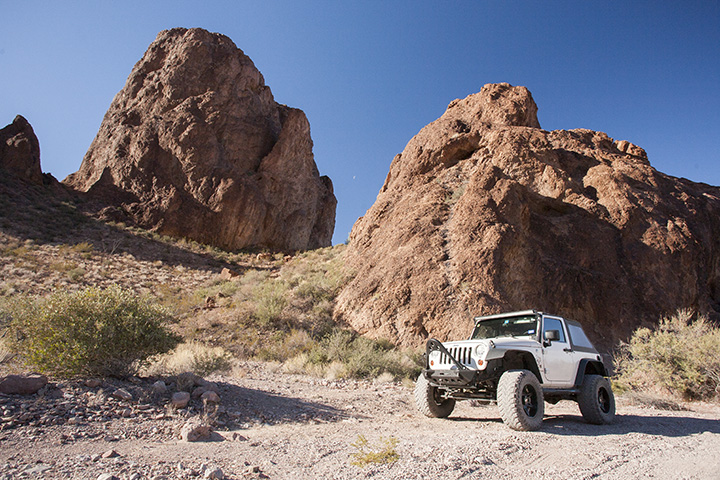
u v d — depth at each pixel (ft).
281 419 21.58
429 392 24.57
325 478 11.68
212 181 131.44
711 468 13.73
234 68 155.63
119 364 23.24
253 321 65.67
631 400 33.99
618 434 19.66
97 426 16.78
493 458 14.08
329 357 50.39
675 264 66.54
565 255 67.26
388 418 23.93
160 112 143.74
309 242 176.04
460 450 14.82
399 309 60.59
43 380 19.77
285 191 150.92
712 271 76.43
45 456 12.85
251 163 148.97
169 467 12.16
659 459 14.78
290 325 64.34
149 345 24.18
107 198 128.47
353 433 18.85
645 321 60.64
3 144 122.83
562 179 76.18
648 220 70.95
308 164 167.53
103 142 145.28
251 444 15.81
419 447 15.40
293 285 82.99
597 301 61.72
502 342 22.20
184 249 116.06
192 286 92.12
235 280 94.79
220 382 28.35
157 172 131.64
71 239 103.55
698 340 36.17
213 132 140.77
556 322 26.00
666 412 29.22
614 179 76.64
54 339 21.33
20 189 116.06
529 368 22.85
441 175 86.69
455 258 62.95
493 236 62.54
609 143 96.63
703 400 34.65
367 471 12.32
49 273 82.02
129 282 86.89
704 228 76.38
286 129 155.94
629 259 67.21
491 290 57.93
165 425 17.94
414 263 64.95
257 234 136.46
